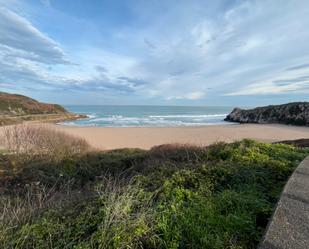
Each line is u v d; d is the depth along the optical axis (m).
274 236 2.03
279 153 5.38
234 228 2.34
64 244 2.16
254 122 46.00
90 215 2.52
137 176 4.24
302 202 2.70
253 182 3.57
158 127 31.20
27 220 2.74
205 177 3.69
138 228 2.20
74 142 12.38
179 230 2.25
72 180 6.20
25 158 7.93
